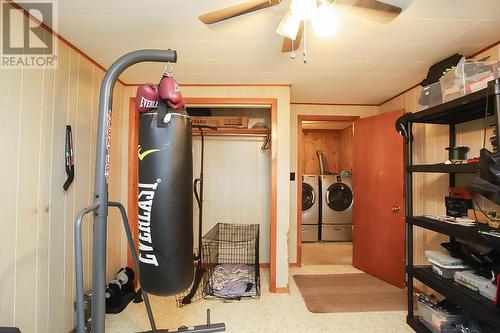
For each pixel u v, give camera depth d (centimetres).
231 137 346
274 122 261
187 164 140
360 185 317
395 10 122
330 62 208
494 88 126
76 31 163
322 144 532
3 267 128
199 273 280
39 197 151
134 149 262
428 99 193
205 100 262
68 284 177
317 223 446
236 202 344
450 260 175
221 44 180
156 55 135
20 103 138
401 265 266
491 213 164
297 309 222
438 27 157
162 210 131
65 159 174
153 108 134
